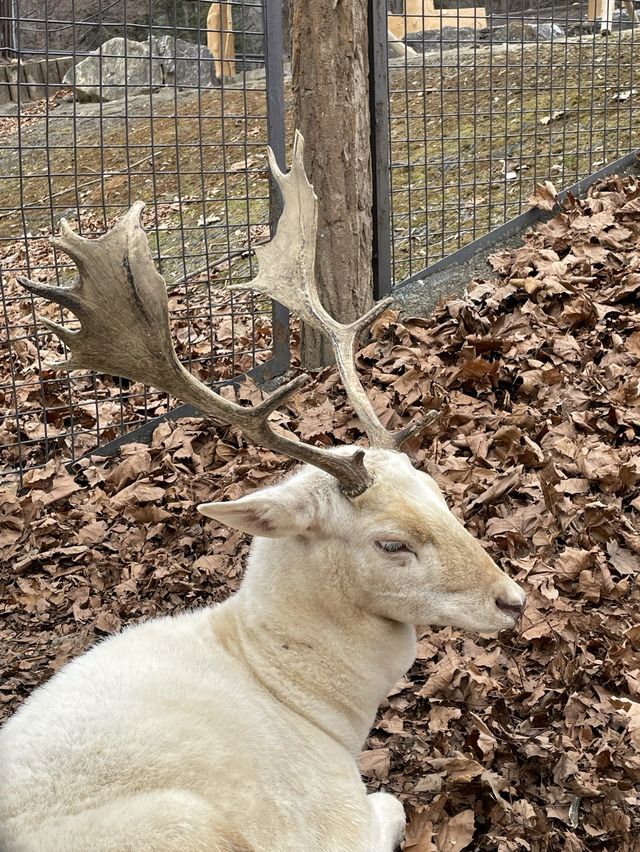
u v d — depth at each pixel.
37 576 2.11
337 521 1.25
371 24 2.61
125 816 1.01
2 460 2.57
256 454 2.32
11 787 1.05
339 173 2.55
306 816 1.18
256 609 1.30
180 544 2.10
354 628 1.29
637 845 1.32
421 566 1.24
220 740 1.14
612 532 1.82
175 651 1.26
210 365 2.66
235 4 2.49
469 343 2.43
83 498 2.34
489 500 1.97
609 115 3.69
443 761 1.48
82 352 1.20
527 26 4.95
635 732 1.44
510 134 3.66
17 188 4.98
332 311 2.63
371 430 1.38
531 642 1.67
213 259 3.47
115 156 4.95
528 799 1.43
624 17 5.10
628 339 2.35
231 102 5.11
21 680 1.81
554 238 2.87
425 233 2.95
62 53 2.37
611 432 2.10
